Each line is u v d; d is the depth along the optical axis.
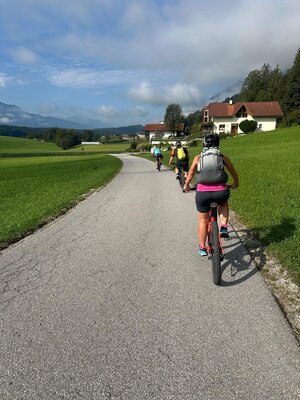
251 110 77.94
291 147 31.34
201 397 2.63
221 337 3.35
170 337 3.38
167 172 21.80
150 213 8.98
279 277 4.64
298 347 3.16
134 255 5.77
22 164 46.97
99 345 3.29
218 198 4.73
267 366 2.93
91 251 6.06
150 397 2.65
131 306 4.02
